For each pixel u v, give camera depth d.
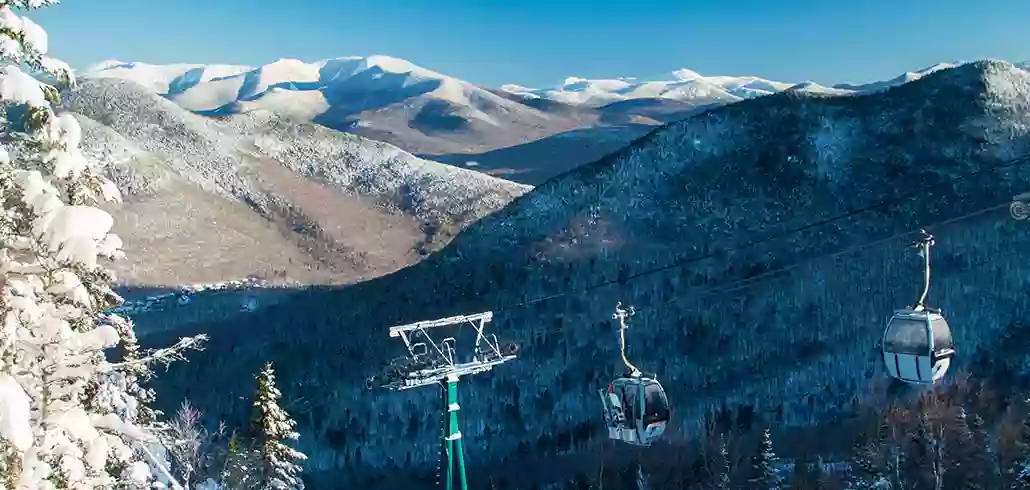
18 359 10.69
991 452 44.75
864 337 69.38
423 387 72.88
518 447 64.62
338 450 66.69
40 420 10.90
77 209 10.01
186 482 29.91
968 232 80.81
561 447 63.78
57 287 11.00
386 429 68.81
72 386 11.66
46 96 10.40
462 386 72.81
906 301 72.12
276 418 33.53
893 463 44.91
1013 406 50.41
